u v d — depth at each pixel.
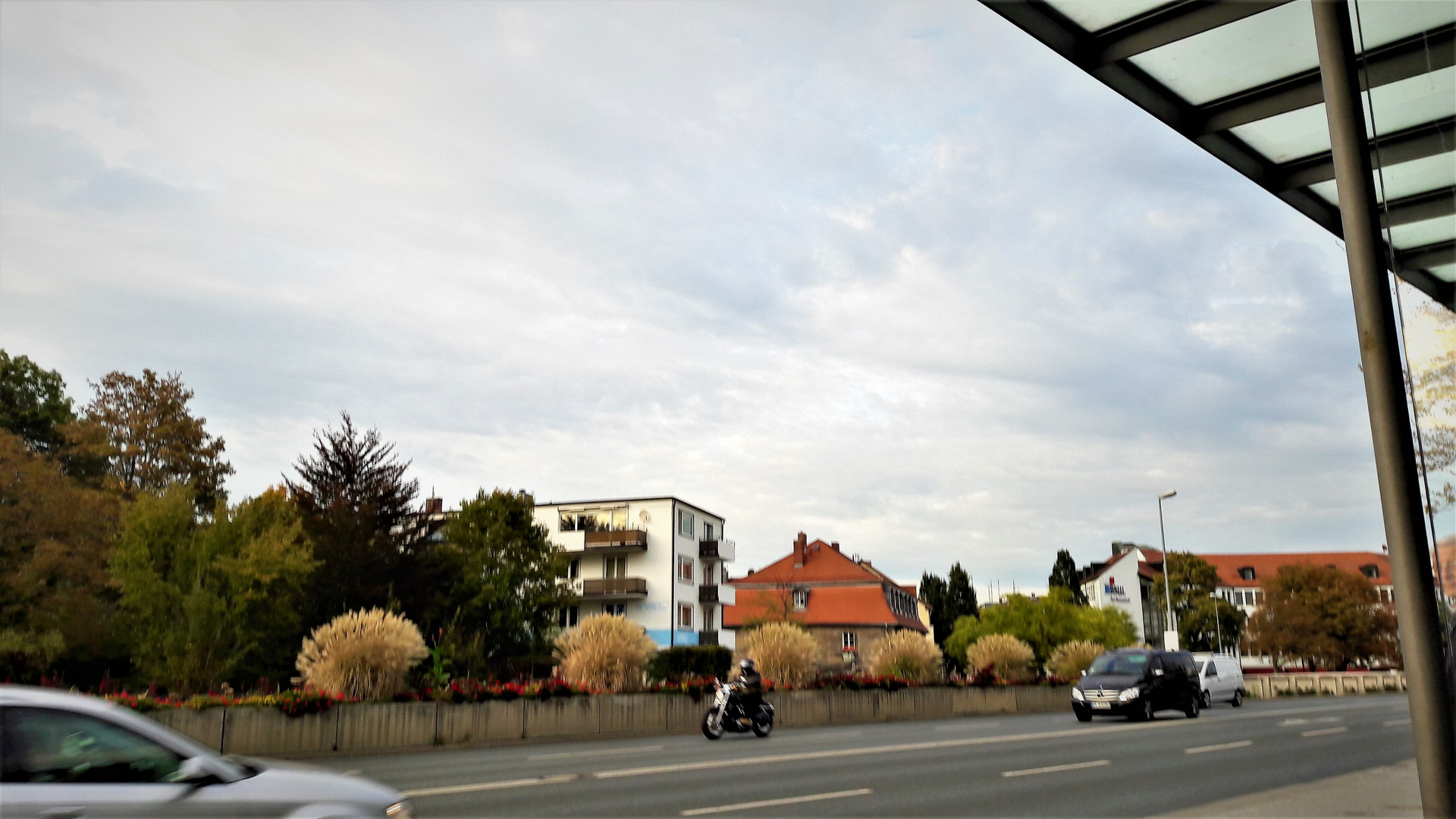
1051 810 10.91
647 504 75.75
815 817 10.48
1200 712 32.53
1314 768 14.84
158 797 5.79
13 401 51.25
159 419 54.09
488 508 57.94
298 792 6.19
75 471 50.66
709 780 13.61
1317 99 8.72
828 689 29.58
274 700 18.56
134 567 40.62
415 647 21.64
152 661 40.38
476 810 10.91
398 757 18.48
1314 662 83.81
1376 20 5.96
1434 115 5.88
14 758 5.59
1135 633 76.19
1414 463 5.46
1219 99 9.10
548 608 58.50
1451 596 5.35
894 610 90.56
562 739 22.83
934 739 21.03
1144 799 11.73
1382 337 5.59
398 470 57.22
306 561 44.78
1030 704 35.50
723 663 31.53
